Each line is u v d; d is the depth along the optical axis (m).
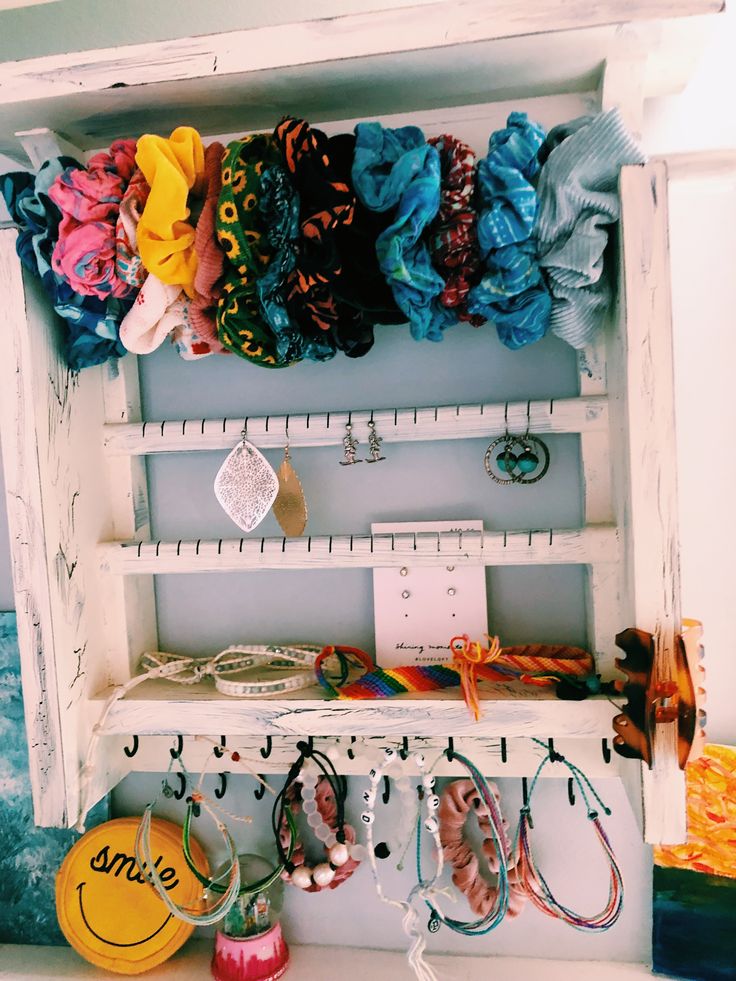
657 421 0.63
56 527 0.73
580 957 0.85
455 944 0.87
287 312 0.65
